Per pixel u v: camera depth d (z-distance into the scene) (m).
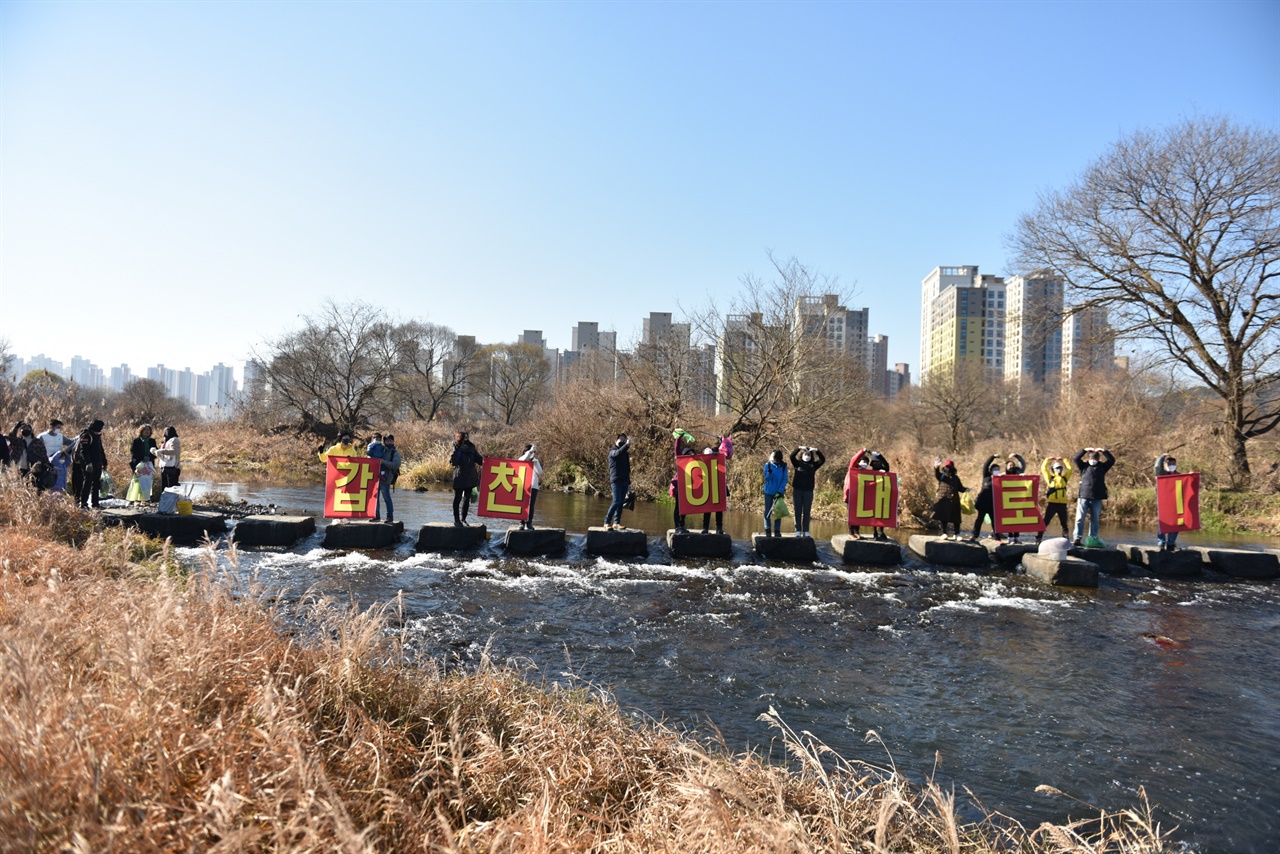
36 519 10.74
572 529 17.12
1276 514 24.34
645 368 27.89
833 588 11.52
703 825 3.21
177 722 3.11
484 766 3.70
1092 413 29.02
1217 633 9.65
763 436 27.00
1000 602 11.02
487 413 71.94
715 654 7.91
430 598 9.75
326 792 2.85
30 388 20.28
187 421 57.72
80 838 2.26
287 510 18.02
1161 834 4.64
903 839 3.81
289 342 47.38
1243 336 26.83
